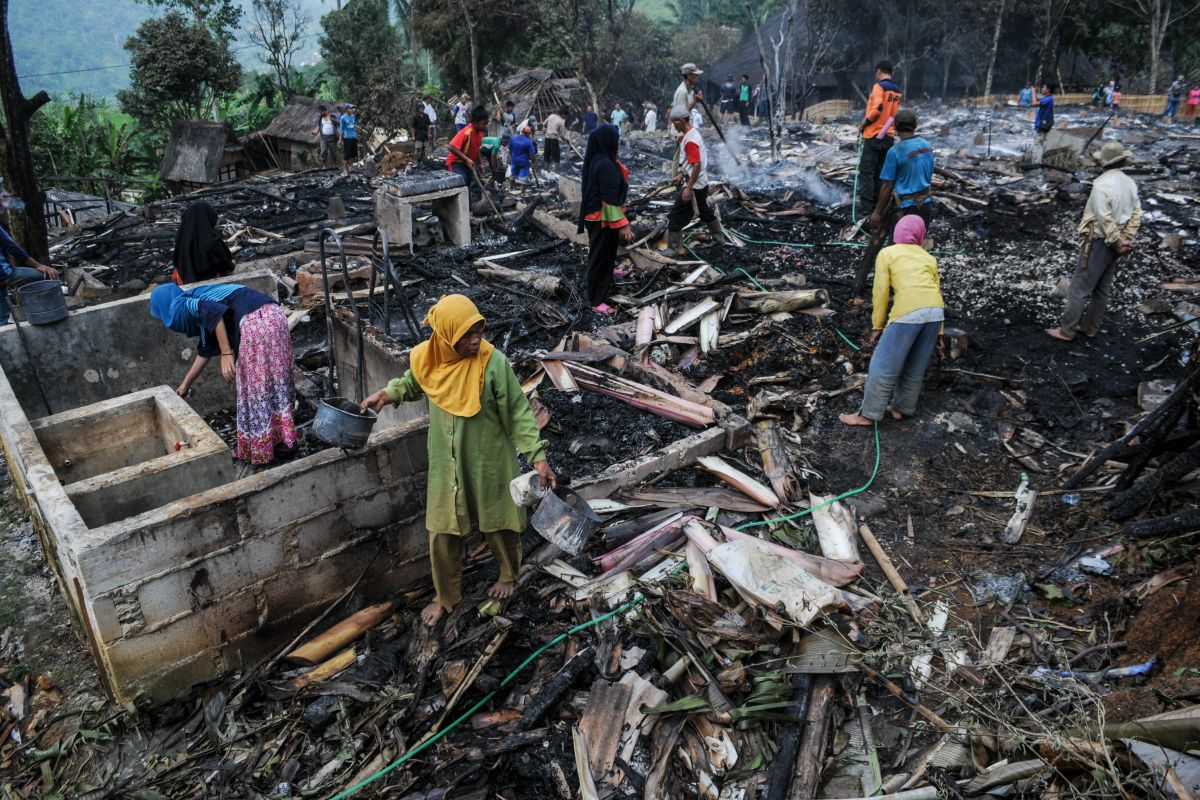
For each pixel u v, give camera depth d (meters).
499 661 4.05
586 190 7.81
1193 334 7.27
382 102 32.56
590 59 35.50
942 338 6.86
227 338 5.39
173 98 33.56
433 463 3.94
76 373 6.48
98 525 4.35
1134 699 3.44
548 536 4.00
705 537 4.66
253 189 16.12
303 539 4.15
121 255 12.08
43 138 30.16
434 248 10.61
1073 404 6.36
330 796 3.48
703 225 10.36
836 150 16.58
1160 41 32.56
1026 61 36.62
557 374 6.68
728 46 44.34
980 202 11.43
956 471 5.63
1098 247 6.89
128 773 3.69
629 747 3.52
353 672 4.06
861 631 3.95
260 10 39.44
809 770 3.41
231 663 4.11
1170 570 4.26
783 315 7.80
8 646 4.61
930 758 3.47
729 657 3.87
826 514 5.06
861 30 35.12
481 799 3.40
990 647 4.09
